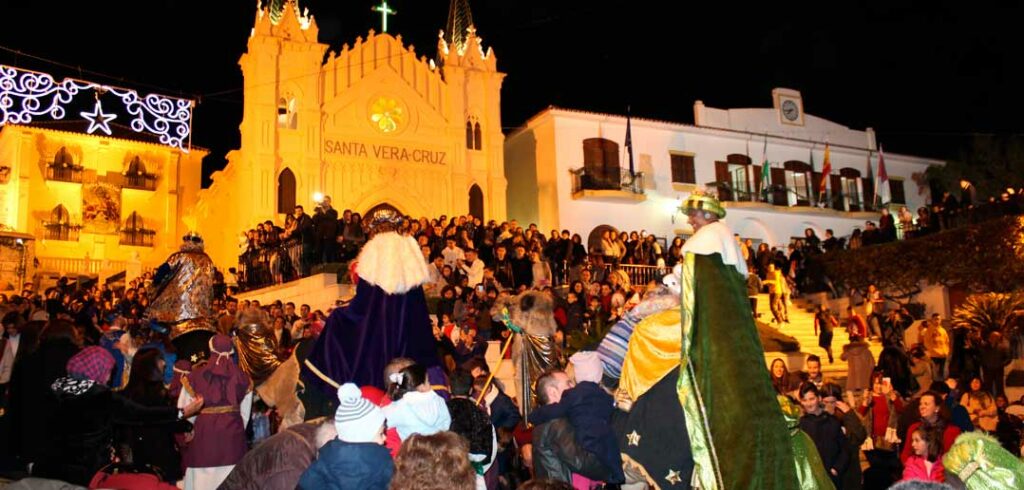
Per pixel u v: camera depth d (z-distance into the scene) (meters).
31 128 35.53
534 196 33.41
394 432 5.83
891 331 23.50
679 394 5.37
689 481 5.49
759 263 28.94
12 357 10.20
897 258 28.31
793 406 6.00
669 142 34.38
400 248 7.14
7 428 7.80
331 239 21.34
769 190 35.69
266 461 5.29
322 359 7.00
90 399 5.63
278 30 28.98
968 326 21.83
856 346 19.44
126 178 37.38
